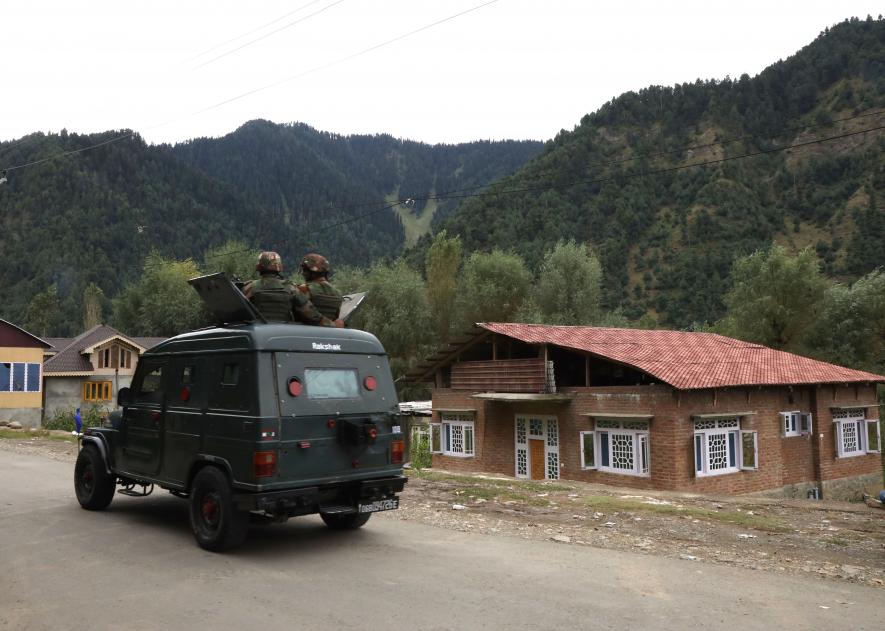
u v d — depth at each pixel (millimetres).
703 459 19328
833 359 43125
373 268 53312
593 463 20562
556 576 6066
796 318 44344
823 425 23641
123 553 6777
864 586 5941
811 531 8766
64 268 124938
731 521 9391
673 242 143875
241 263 59469
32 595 5426
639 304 126562
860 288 43719
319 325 7633
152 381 8039
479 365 24438
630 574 6191
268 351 6656
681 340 26375
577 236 143625
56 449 17578
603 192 164000
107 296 120500
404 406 33031
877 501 11539
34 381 33625
